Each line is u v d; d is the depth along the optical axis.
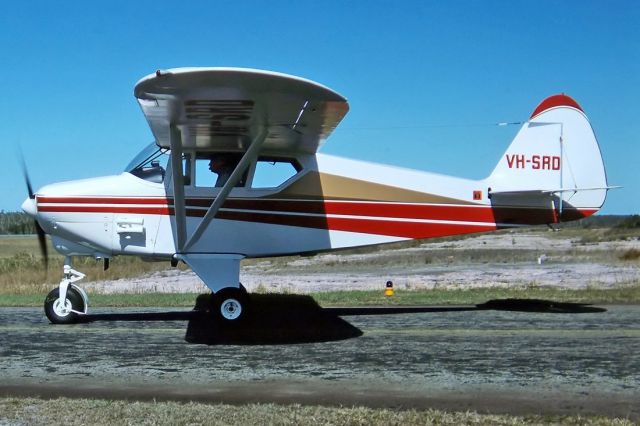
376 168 9.24
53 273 21.30
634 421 4.25
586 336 7.49
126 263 25.94
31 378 5.49
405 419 4.24
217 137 8.16
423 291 12.43
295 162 8.95
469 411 4.48
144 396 4.91
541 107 9.73
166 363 6.10
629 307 10.08
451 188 9.45
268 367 5.92
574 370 5.77
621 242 41.91
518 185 9.62
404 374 5.63
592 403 4.71
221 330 8.02
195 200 8.59
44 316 9.38
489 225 9.55
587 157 9.72
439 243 49.28
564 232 69.94
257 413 4.36
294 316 9.23
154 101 6.64
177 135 7.61
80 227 8.51
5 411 4.40
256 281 17.36
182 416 4.29
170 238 8.61
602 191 9.70
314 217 8.96
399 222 9.27
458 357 6.34
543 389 5.11
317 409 4.48
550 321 8.68
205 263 8.27
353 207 9.11
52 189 8.52
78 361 6.18
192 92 6.34
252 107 6.86
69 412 4.38
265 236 8.77
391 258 29.77
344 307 10.24
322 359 6.27
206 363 6.10
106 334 7.73
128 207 8.56
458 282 15.22
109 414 4.33
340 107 6.83
